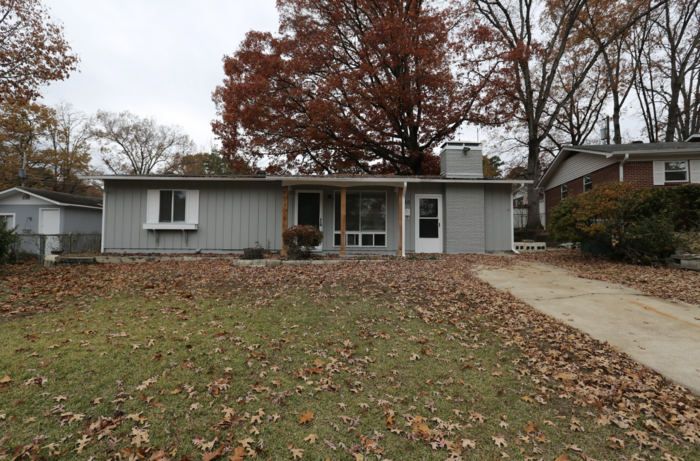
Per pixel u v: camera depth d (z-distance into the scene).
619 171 15.41
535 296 6.61
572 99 26.33
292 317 5.30
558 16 22.33
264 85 18.09
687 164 14.84
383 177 12.10
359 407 3.10
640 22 24.22
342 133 19.45
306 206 12.58
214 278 7.82
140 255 11.24
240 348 4.13
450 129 20.88
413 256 11.68
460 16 20.72
